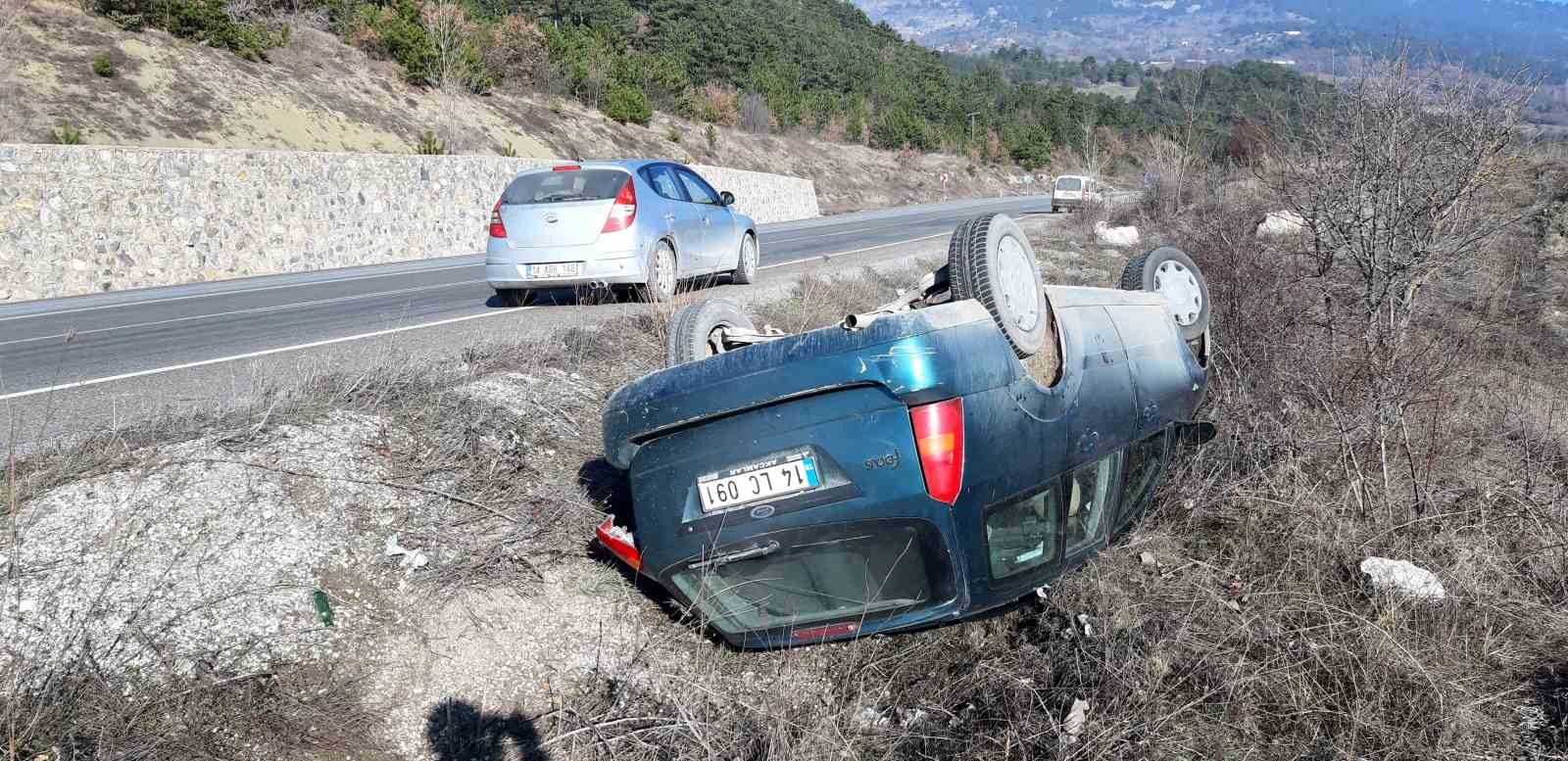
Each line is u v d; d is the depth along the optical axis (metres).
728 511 3.29
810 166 63.03
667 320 7.52
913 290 4.55
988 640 3.94
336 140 30.16
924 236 23.31
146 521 3.77
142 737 3.00
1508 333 8.71
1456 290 9.50
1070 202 33.88
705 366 3.38
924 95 92.31
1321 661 3.62
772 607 3.53
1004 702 3.54
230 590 3.58
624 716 3.47
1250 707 3.45
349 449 4.54
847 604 3.42
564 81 48.19
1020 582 3.53
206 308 11.71
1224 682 3.51
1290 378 6.08
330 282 15.30
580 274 9.39
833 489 3.18
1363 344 6.16
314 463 4.34
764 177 45.78
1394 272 6.88
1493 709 3.48
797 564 3.39
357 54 36.69
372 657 3.52
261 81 30.36
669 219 9.92
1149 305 5.06
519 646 3.73
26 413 5.31
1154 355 4.79
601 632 3.88
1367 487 5.03
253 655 3.37
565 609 3.93
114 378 6.44
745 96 65.38
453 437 4.79
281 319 9.94
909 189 68.94
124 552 3.61
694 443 3.36
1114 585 4.17
